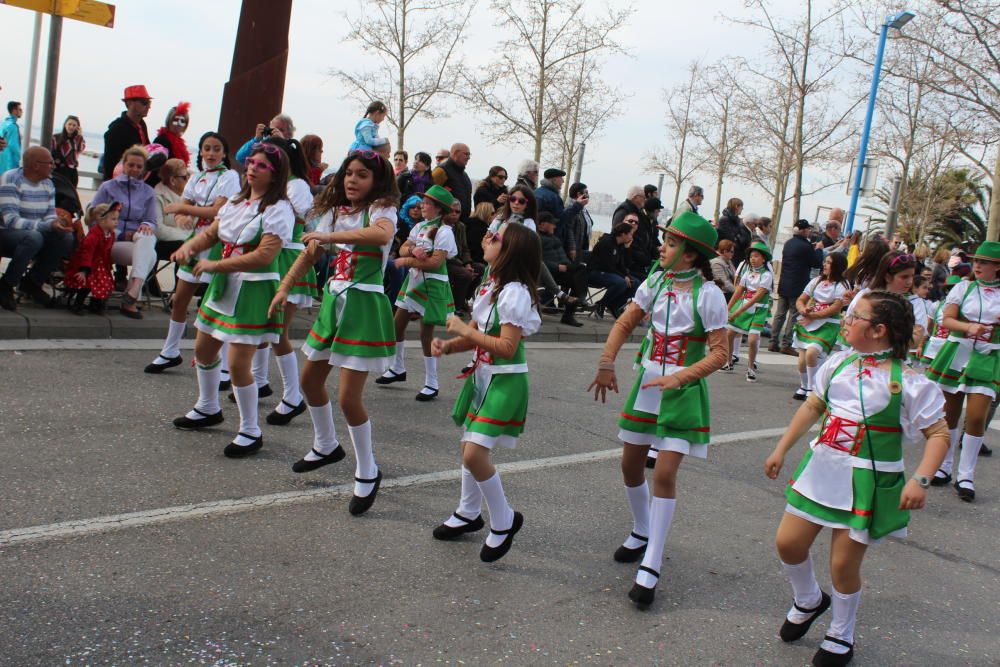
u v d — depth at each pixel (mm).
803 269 13625
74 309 7875
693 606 4008
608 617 3785
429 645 3338
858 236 14422
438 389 7559
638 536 4426
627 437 4191
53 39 8508
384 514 4609
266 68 10062
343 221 4637
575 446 6422
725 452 6934
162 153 9023
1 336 7070
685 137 30406
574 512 5035
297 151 6207
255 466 5047
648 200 13680
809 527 3572
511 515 4180
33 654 2936
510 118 23984
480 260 11281
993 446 8477
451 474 5367
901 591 4539
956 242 39812
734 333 11031
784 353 13914
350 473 5156
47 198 7668
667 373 4082
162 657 3020
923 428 3436
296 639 3252
